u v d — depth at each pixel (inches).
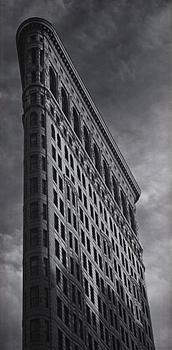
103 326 4293.8
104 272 4690.0
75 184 4603.8
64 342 3558.1
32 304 3508.9
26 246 3750.0
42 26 4958.2
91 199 4909.0
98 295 4384.8
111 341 4357.8
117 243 5315.0
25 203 3941.9
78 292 4001.0
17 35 4975.4
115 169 6003.9
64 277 3848.4
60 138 4596.5
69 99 5093.5
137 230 6254.9
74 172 4675.2
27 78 4650.6
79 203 4562.0
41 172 4069.9
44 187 4020.7
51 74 4916.3
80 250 4266.7
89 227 4640.8
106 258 4845.0
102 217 5083.7
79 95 5383.9
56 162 4335.6
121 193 6077.8
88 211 4731.8
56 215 4023.1
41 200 3924.7
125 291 5113.2
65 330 3624.5
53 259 3747.5
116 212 5561.0
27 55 4808.1
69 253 4047.7
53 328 3464.6
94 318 4160.9
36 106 4446.4
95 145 5526.6
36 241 3745.1
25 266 3673.7
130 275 5418.3
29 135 4284.0
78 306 3919.8
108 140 5885.8
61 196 4227.4
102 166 5585.6
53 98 4685.0
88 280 4264.3
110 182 5689.0
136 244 5964.6
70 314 3769.7
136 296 5413.4
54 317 3521.2
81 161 4931.1
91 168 5147.6
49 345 3385.8
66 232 4111.7
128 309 5036.9
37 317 3444.9
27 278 3617.1
